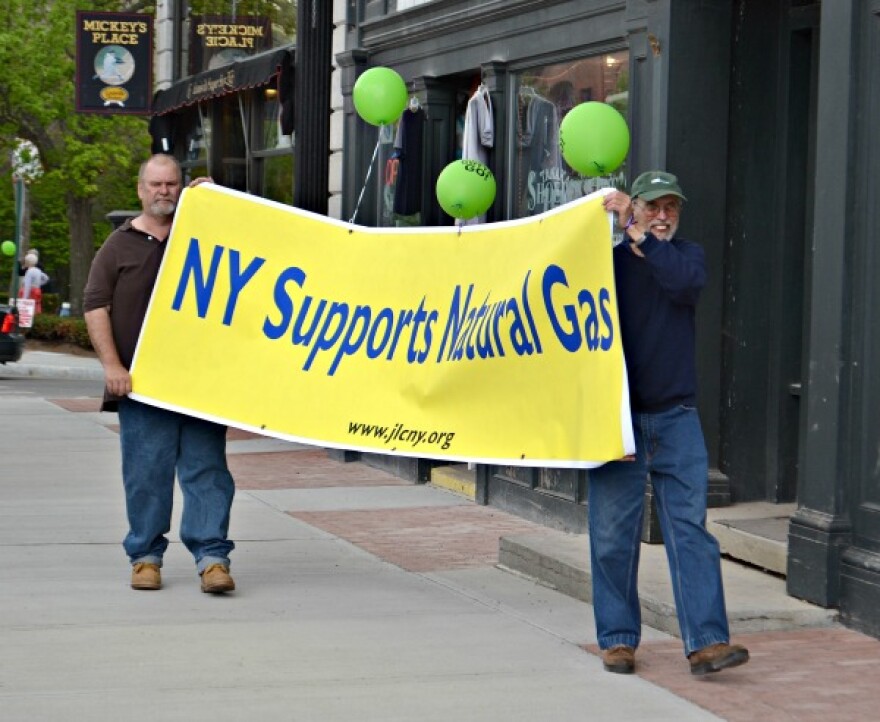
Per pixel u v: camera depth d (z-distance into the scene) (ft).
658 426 18.76
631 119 27.53
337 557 27.35
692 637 18.70
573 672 19.22
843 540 21.59
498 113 33.83
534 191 32.86
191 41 57.98
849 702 17.85
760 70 26.58
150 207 24.00
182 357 23.86
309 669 19.16
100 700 17.57
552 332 20.31
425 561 27.09
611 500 19.10
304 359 24.00
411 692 18.17
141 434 23.80
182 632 21.04
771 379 26.76
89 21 60.18
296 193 39.55
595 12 29.91
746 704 17.76
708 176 26.50
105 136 105.29
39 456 42.16
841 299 21.38
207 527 23.80
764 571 24.14
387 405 23.27
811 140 26.04
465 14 34.68
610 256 18.90
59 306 129.08
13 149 110.32
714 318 26.58
